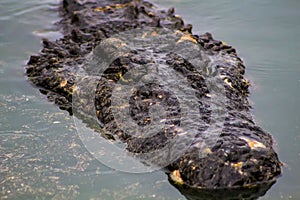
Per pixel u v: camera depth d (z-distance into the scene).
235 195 15.33
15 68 23.66
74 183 16.34
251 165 15.51
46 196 15.92
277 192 15.41
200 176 15.48
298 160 16.78
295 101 20.28
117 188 15.99
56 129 19.16
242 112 18.77
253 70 22.73
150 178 16.20
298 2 29.45
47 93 21.69
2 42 26.08
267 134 17.56
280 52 24.23
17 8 30.02
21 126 19.45
